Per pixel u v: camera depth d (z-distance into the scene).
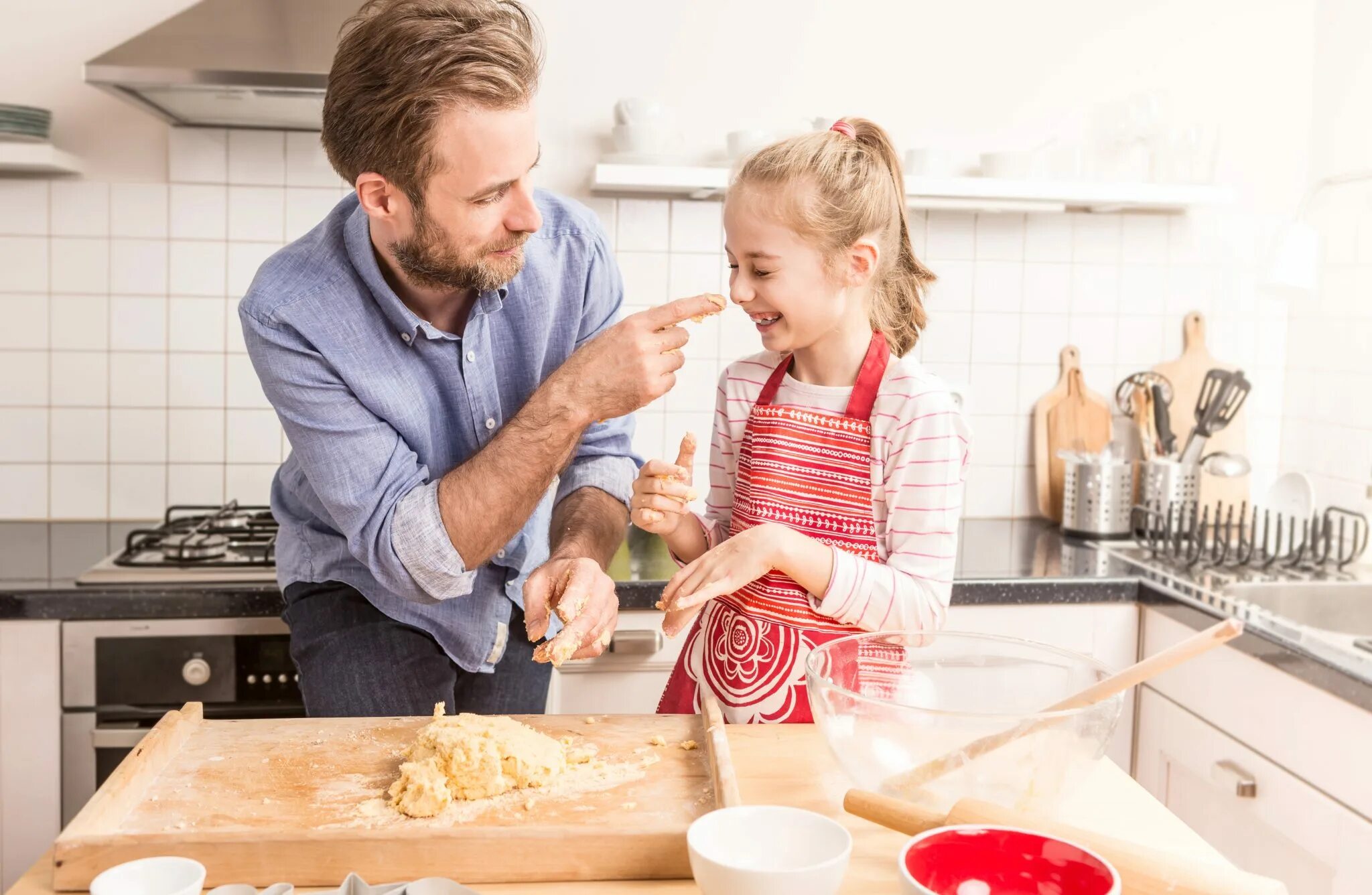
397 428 1.39
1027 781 0.87
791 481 1.40
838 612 1.28
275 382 1.34
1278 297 2.27
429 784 0.92
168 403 2.41
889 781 0.90
